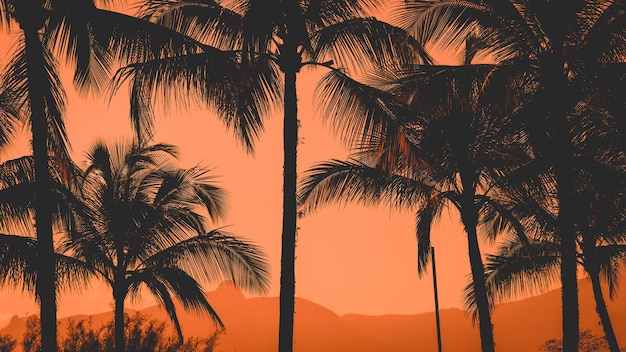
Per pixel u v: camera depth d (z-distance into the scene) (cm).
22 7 1315
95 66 1449
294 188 1419
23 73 1388
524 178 1717
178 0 1468
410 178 1948
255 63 1398
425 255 2275
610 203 1975
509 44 1656
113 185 2491
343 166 1939
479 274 2047
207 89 1343
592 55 1588
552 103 1595
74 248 2328
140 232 2420
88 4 1303
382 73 1642
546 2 1595
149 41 1308
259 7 1357
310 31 1484
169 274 2367
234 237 2305
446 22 1647
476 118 1961
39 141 1311
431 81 1642
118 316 2419
